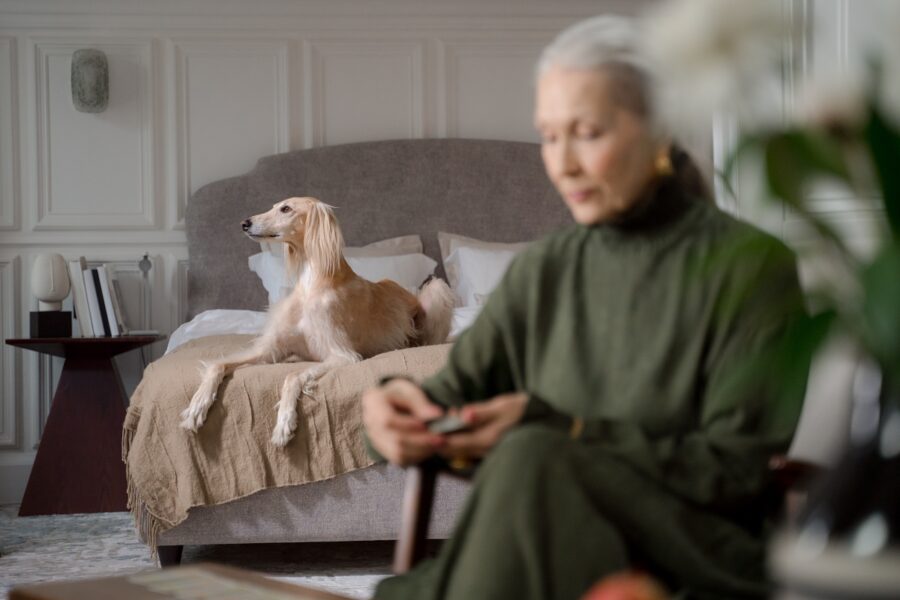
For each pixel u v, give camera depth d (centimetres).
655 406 132
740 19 54
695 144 136
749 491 122
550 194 554
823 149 56
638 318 136
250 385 339
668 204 136
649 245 137
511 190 552
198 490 332
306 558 381
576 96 126
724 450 124
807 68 114
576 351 139
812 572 61
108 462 480
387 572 354
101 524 449
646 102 125
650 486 116
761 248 67
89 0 540
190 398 339
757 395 125
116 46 545
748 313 128
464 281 516
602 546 107
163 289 548
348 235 542
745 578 118
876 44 57
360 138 561
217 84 552
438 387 147
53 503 473
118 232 546
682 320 132
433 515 337
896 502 60
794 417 125
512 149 556
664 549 116
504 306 148
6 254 538
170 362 367
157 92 548
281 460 335
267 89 555
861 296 57
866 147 55
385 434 132
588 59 125
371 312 378
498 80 566
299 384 337
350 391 337
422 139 553
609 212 133
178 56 549
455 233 547
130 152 546
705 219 136
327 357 367
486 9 563
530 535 105
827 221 58
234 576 139
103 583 134
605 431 123
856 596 59
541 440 111
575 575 106
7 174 537
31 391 538
